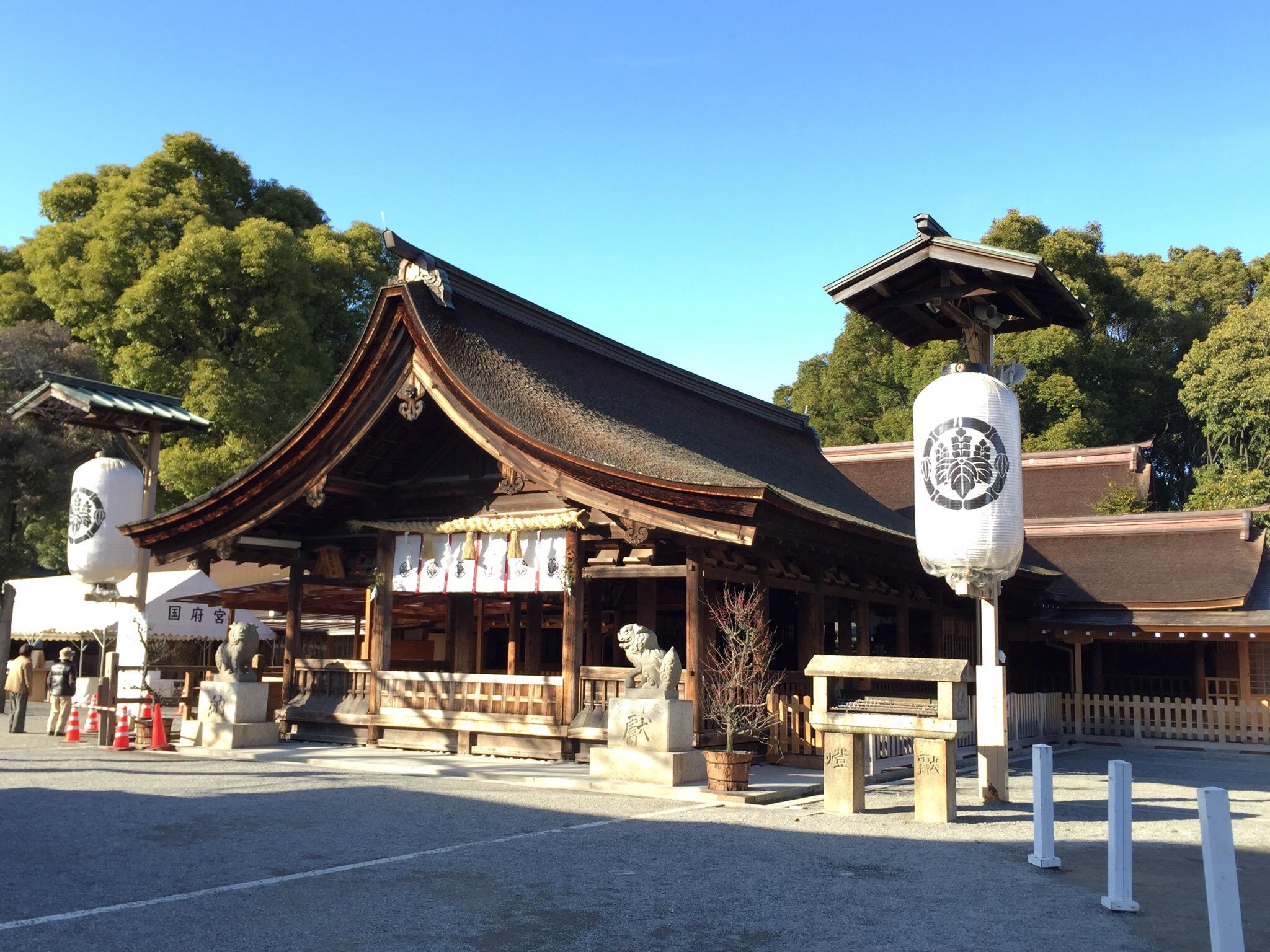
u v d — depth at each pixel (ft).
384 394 53.83
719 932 20.65
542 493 53.93
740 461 64.44
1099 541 95.91
